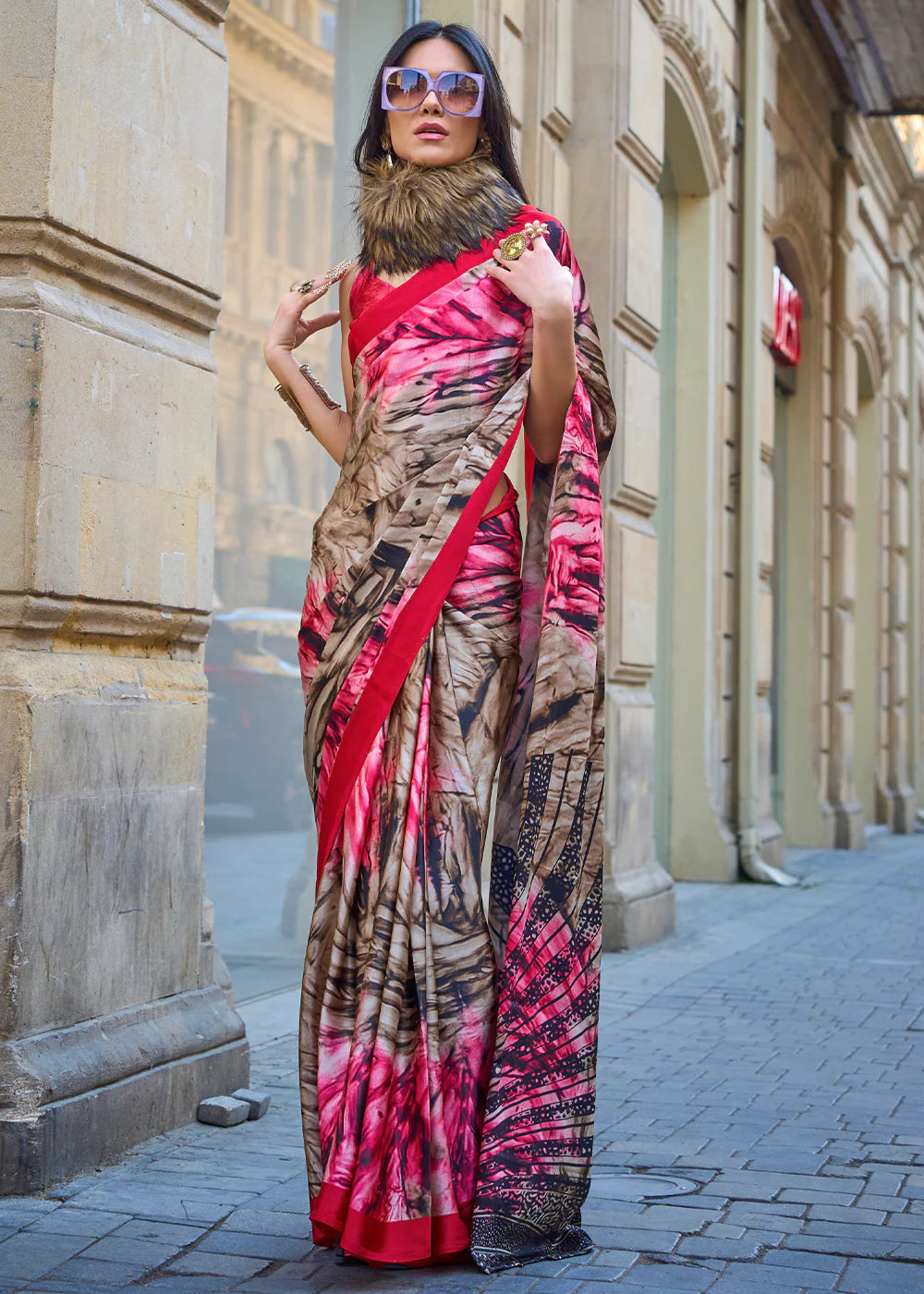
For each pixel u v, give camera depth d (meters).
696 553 10.46
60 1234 3.01
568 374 2.98
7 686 3.29
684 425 10.41
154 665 3.90
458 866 2.92
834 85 14.39
